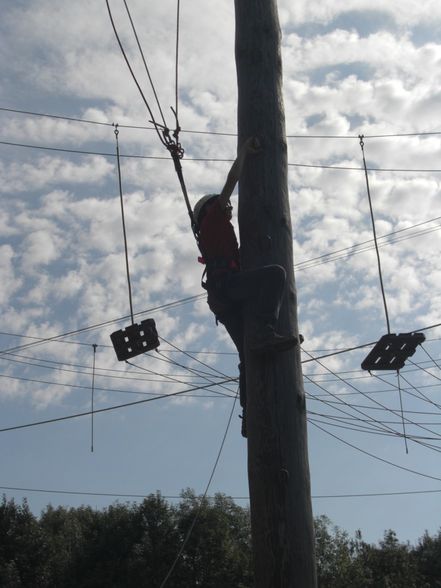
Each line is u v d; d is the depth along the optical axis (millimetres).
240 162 5664
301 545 5023
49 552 28094
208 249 5801
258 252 5602
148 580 27266
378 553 29547
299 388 5363
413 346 10938
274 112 5848
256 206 5668
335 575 28109
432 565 30938
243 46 6000
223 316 5832
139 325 10250
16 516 28500
